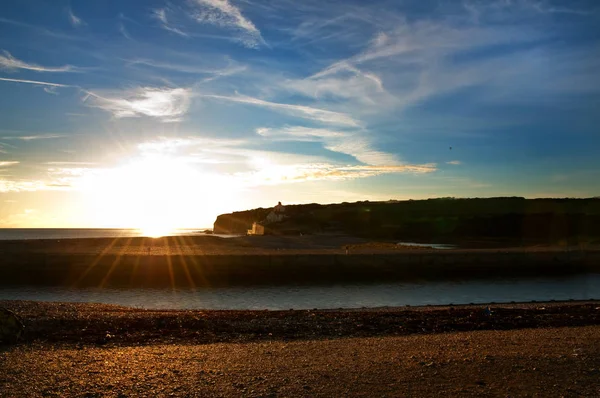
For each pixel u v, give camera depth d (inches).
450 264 1924.2
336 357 434.0
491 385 345.7
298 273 1808.6
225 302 1224.8
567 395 325.7
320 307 1137.4
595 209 4687.5
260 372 382.6
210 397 323.9
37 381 358.0
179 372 383.9
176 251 2411.4
